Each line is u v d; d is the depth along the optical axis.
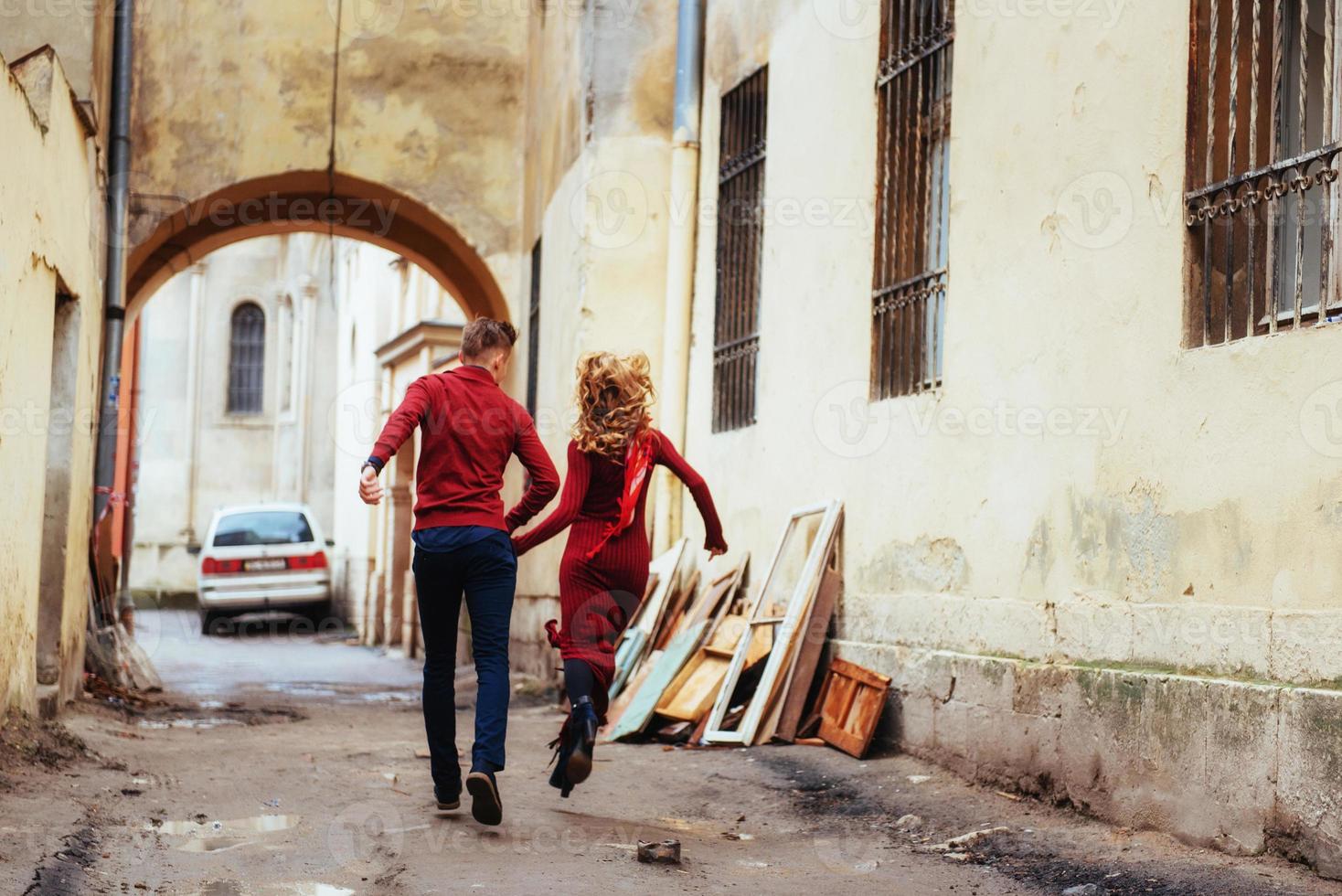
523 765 7.36
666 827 5.68
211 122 13.83
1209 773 4.88
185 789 6.17
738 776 6.99
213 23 13.88
